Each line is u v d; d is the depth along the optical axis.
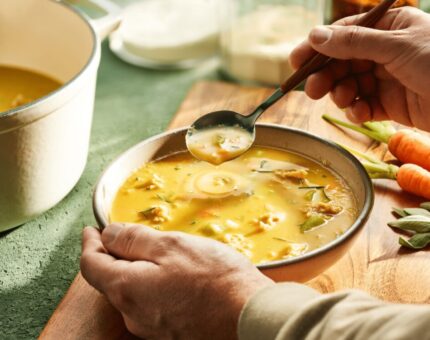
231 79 0.97
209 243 0.56
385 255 0.66
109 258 0.58
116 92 0.95
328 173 0.69
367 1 0.82
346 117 0.82
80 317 0.62
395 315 0.45
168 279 0.54
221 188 0.68
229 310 0.52
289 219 0.65
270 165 0.71
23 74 0.86
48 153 0.67
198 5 1.07
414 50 0.67
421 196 0.72
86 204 0.76
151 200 0.67
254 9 1.00
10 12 0.85
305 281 0.59
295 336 0.47
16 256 0.70
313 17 0.98
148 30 1.02
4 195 0.67
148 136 0.86
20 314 0.64
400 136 0.76
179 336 0.55
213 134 0.70
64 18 0.81
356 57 0.69
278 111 0.85
